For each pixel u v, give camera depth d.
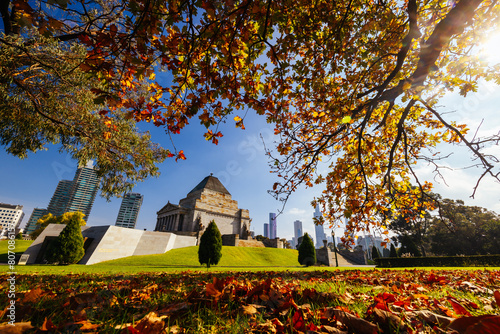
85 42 2.86
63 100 9.24
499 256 22.64
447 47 5.68
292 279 5.99
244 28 3.31
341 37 4.89
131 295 3.08
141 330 1.61
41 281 5.26
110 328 1.78
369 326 1.56
